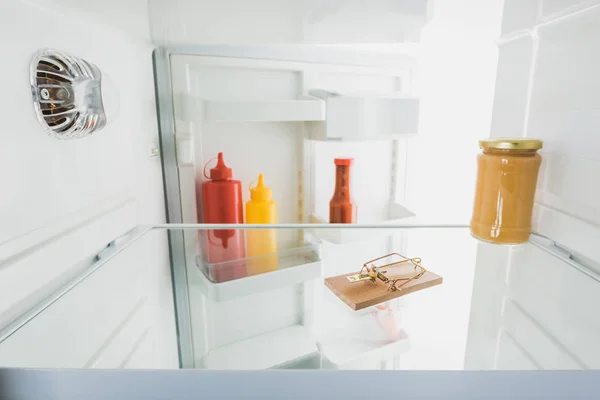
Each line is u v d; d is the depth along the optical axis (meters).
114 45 0.61
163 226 0.75
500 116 0.79
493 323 0.71
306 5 0.66
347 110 0.90
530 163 0.63
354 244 0.87
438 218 1.28
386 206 1.20
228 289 0.77
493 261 0.74
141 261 0.69
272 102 0.80
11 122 0.37
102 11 0.54
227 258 0.84
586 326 0.51
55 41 0.44
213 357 0.80
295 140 1.00
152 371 0.28
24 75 0.39
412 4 0.70
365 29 0.81
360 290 0.78
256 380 0.28
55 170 0.45
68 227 0.48
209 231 0.83
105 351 0.54
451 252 0.81
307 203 1.04
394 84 1.11
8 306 0.37
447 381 0.28
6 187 0.37
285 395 0.27
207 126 0.90
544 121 0.65
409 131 0.99
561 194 0.61
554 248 0.60
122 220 0.63
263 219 0.89
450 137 1.23
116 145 0.62
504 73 0.77
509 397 0.27
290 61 0.93
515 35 0.72
